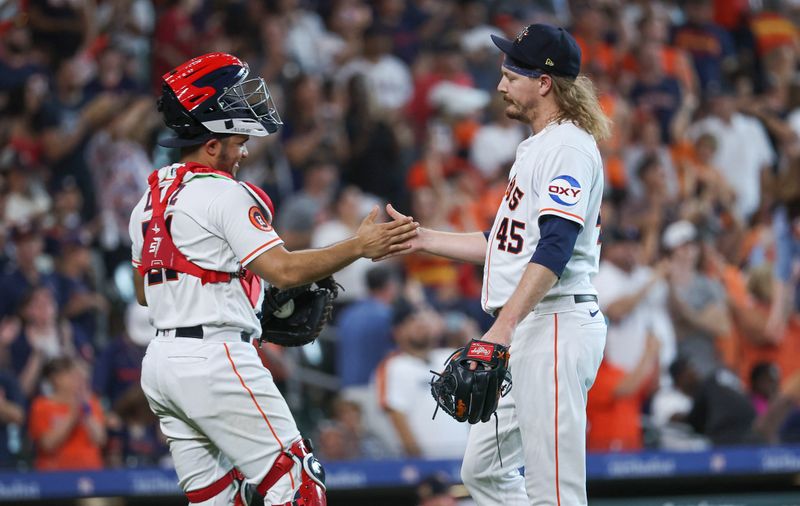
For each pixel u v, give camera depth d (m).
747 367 33.84
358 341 31.02
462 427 29.30
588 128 15.26
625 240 31.88
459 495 28.62
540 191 14.84
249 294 15.10
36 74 37.88
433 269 34.97
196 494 15.27
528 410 15.17
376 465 28.48
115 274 35.47
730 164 43.94
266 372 14.98
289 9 45.47
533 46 15.27
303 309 16.39
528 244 15.19
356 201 35.91
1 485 26.95
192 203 14.60
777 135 45.31
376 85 44.16
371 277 31.75
